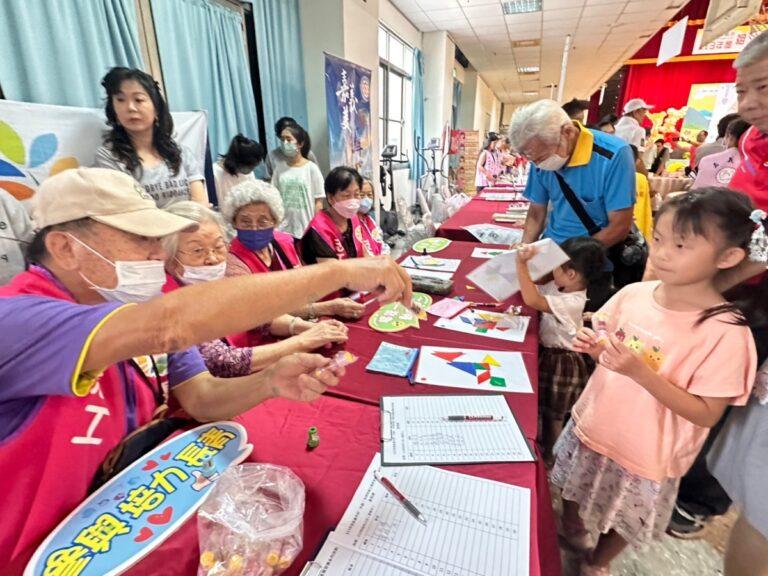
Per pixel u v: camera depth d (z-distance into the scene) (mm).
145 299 680
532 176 2039
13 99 1662
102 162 1807
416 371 1041
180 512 616
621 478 958
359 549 555
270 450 758
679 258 775
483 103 11359
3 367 481
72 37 1820
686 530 1280
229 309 519
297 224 3021
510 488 661
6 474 567
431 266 2004
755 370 778
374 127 4578
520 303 1516
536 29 6312
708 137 7102
